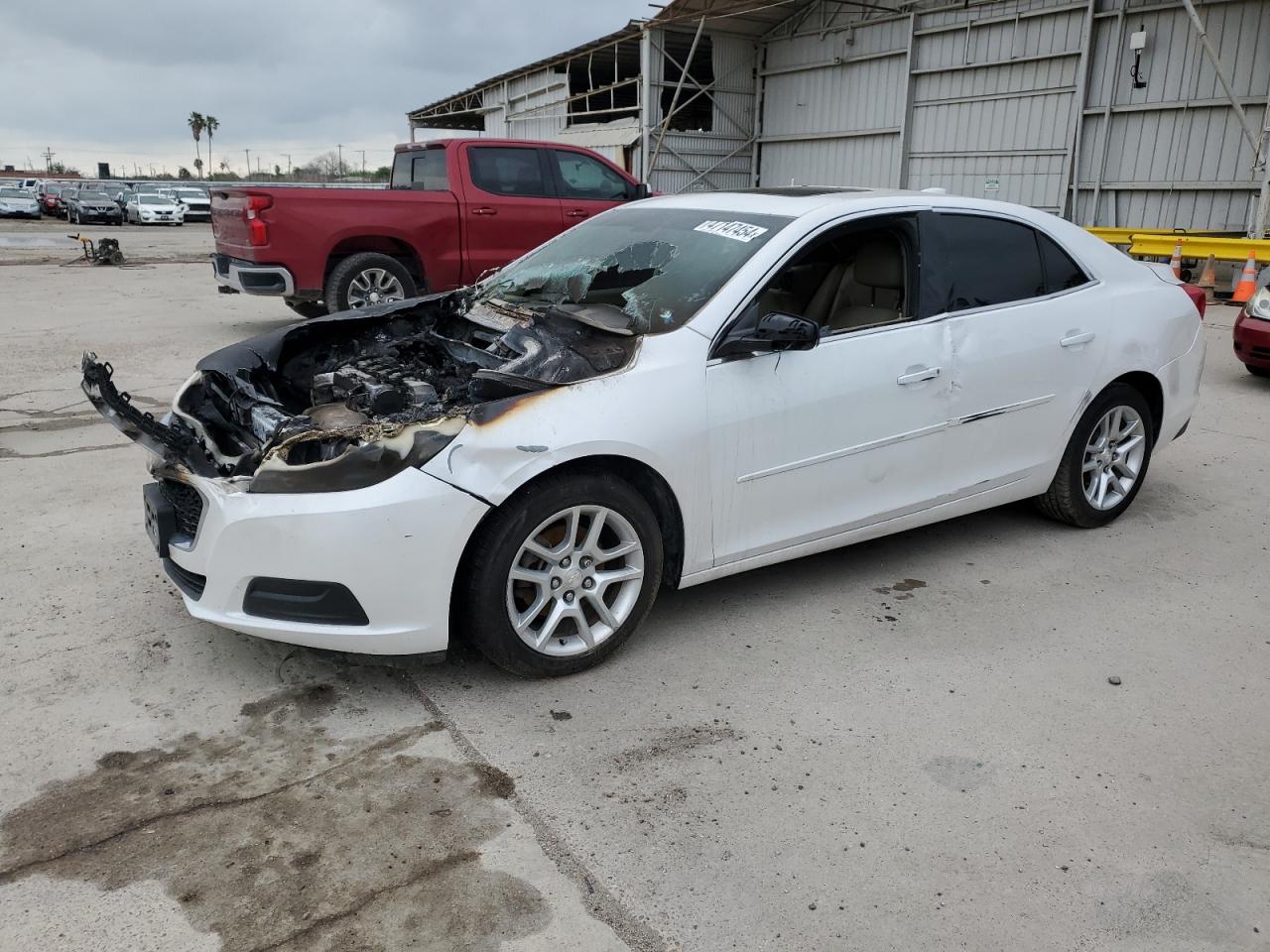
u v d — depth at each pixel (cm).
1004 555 448
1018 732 307
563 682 330
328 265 928
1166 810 271
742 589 408
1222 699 329
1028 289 427
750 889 237
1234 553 455
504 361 363
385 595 292
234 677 328
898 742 300
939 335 391
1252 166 1409
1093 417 455
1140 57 1513
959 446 407
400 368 391
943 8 1764
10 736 291
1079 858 251
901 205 394
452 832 254
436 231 947
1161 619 387
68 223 3606
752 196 416
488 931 222
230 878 236
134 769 278
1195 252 1303
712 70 2152
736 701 321
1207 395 778
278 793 269
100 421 650
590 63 2342
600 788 274
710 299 347
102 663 334
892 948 220
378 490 286
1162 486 553
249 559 294
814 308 415
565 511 311
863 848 252
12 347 912
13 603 377
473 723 305
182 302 1269
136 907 226
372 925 222
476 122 3444
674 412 324
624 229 428
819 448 363
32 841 247
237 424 373
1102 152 1587
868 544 460
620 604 338
